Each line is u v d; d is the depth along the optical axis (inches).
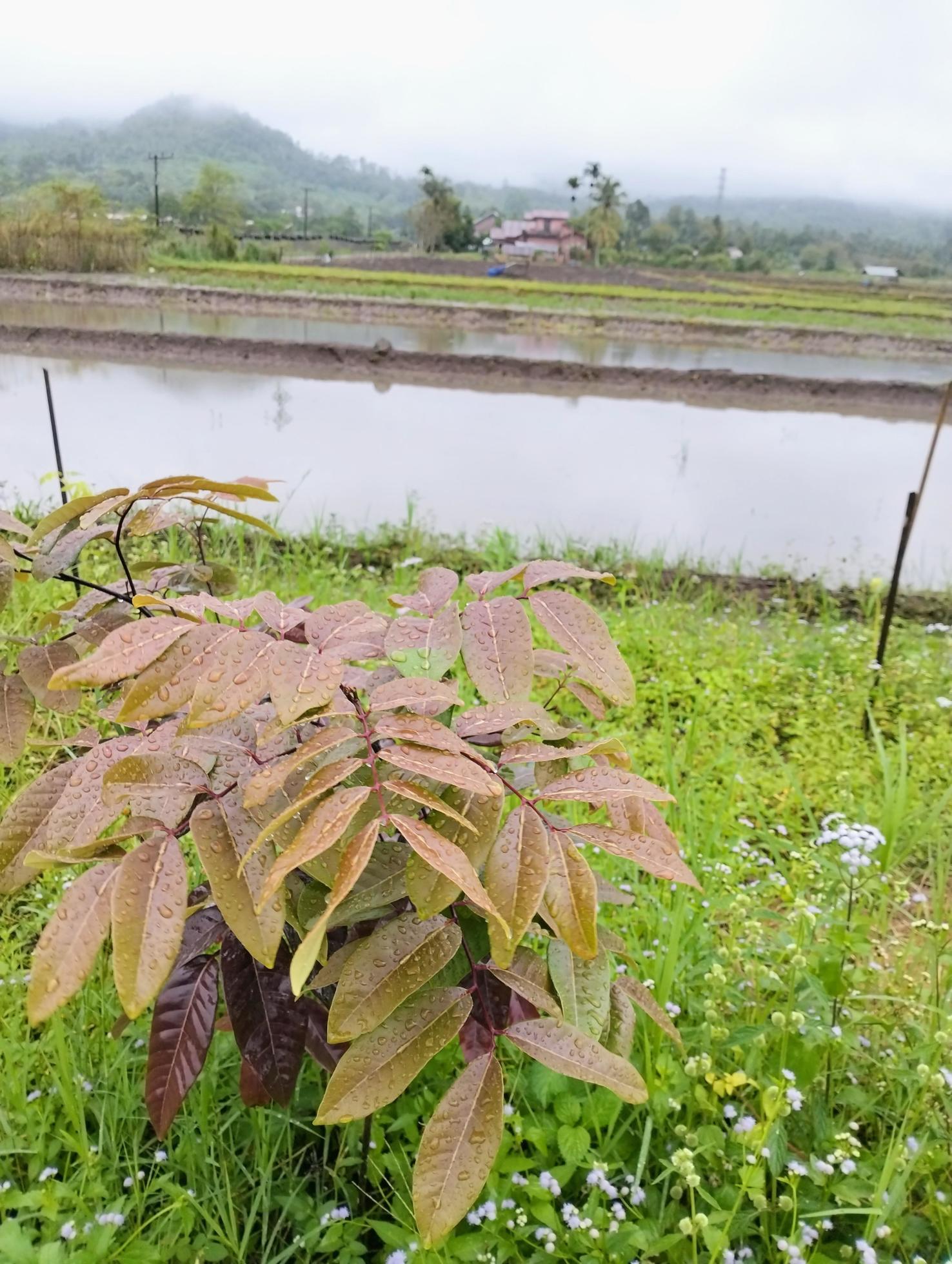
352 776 48.9
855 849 77.1
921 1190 69.0
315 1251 63.4
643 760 132.2
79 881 40.8
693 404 609.0
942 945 81.7
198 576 73.8
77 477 339.3
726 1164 65.2
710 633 188.4
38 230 1217.4
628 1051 56.5
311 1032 59.4
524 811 43.6
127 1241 58.5
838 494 394.9
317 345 671.1
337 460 399.5
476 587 53.9
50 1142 68.1
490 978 54.0
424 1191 42.9
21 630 141.5
